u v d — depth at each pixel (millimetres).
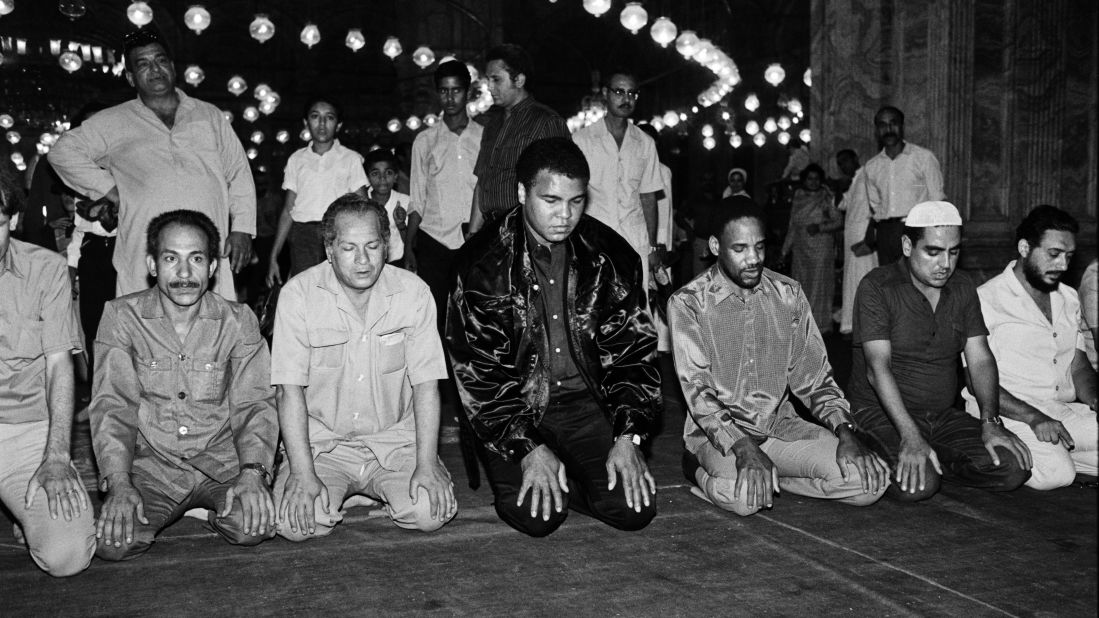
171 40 29250
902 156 8617
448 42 20891
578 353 3947
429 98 21047
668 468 5004
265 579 3432
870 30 10305
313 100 7230
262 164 32094
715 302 4242
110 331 3686
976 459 4344
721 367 4297
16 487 3510
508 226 3877
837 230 10547
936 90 9203
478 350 3871
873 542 3799
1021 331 4734
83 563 3416
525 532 3795
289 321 3805
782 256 10930
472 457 4109
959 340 4492
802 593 3293
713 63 17984
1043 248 4602
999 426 4383
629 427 3834
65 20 27203
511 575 3473
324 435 3990
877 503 4309
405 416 4094
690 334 4219
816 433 4305
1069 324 4773
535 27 28344
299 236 7320
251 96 31766
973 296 4484
